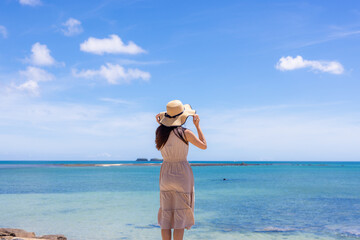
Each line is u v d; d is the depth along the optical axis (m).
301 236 8.99
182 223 3.71
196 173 61.34
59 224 10.46
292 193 21.69
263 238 8.77
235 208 14.49
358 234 9.23
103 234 9.10
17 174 49.19
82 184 28.89
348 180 37.50
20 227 10.03
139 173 56.44
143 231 9.48
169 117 3.93
